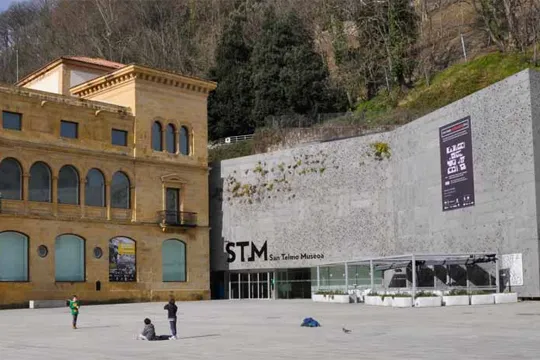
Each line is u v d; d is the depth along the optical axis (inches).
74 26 5423.2
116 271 2417.6
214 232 2805.1
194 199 2682.1
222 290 2822.3
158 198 2571.4
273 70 3703.3
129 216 2481.5
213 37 4680.1
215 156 3334.2
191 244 2652.6
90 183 2399.1
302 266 2556.6
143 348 864.9
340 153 2516.0
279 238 2628.0
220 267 2773.1
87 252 2346.2
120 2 5315.0
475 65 3334.2
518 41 3331.7
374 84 3814.0
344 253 2460.6
